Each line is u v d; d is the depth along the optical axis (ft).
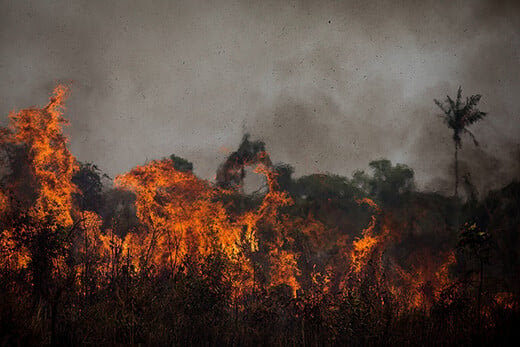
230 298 36.99
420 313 31.45
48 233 33.55
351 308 31.40
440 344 28.68
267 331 33.63
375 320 30.27
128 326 28.96
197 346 31.19
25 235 32.76
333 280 44.27
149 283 34.24
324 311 32.68
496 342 27.68
